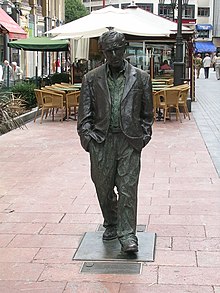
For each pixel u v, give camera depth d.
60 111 17.00
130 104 4.52
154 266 4.39
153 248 4.75
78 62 20.45
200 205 6.18
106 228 4.99
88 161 8.97
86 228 5.42
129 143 4.53
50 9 43.72
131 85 4.54
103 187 4.70
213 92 25.75
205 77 40.12
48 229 5.40
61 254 4.70
